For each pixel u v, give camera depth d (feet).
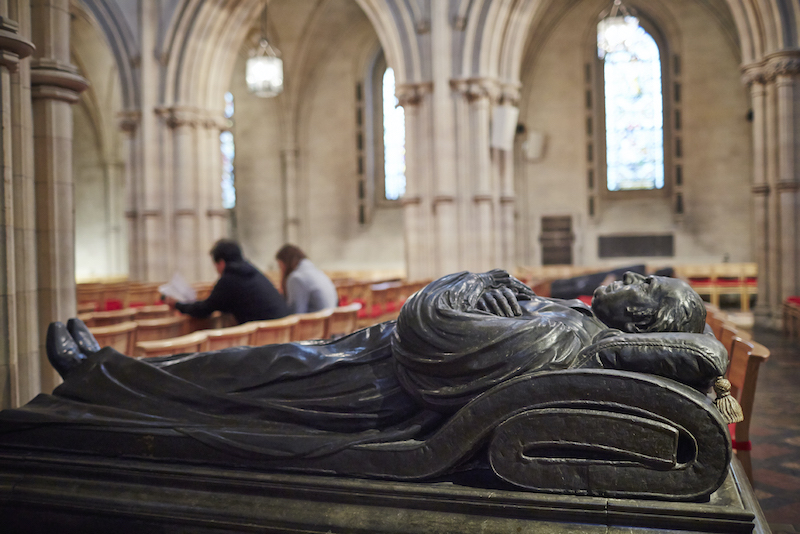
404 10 42.57
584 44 65.62
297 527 7.47
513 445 7.18
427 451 7.61
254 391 9.25
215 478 8.13
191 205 51.29
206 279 52.06
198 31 50.37
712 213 61.98
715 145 61.87
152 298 35.65
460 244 42.19
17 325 12.16
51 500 8.41
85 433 8.95
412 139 43.29
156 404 9.25
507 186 43.73
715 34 61.46
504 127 42.39
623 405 6.82
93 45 74.13
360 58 72.49
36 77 13.89
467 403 7.61
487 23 41.34
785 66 35.22
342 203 73.77
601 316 8.63
